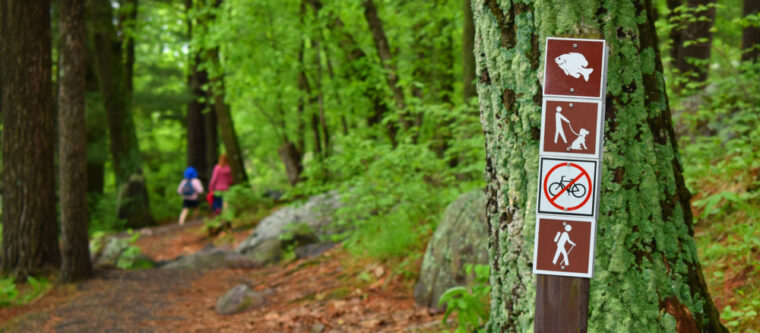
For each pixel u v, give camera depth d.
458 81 12.62
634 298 2.24
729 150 5.75
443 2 11.46
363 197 7.18
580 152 1.97
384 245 6.83
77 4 7.89
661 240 2.28
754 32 7.48
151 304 6.90
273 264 9.31
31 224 8.00
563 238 1.99
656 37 2.38
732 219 4.94
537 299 2.04
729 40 9.59
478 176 6.63
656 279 2.26
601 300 2.25
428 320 5.14
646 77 2.30
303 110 15.28
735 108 6.67
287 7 11.76
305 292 6.75
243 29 11.62
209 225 13.98
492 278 2.59
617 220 2.24
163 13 20.45
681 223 2.35
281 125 16.14
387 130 10.85
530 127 2.27
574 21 2.20
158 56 21.75
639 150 2.26
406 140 7.19
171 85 22.58
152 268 9.70
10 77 7.97
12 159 8.00
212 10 11.88
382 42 10.88
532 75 2.26
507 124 2.34
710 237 4.86
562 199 1.99
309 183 8.22
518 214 2.34
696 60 6.41
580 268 1.99
